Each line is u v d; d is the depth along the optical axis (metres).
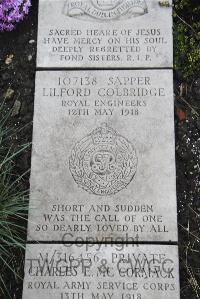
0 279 1.81
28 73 2.01
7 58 2.04
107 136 1.85
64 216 1.79
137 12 1.95
